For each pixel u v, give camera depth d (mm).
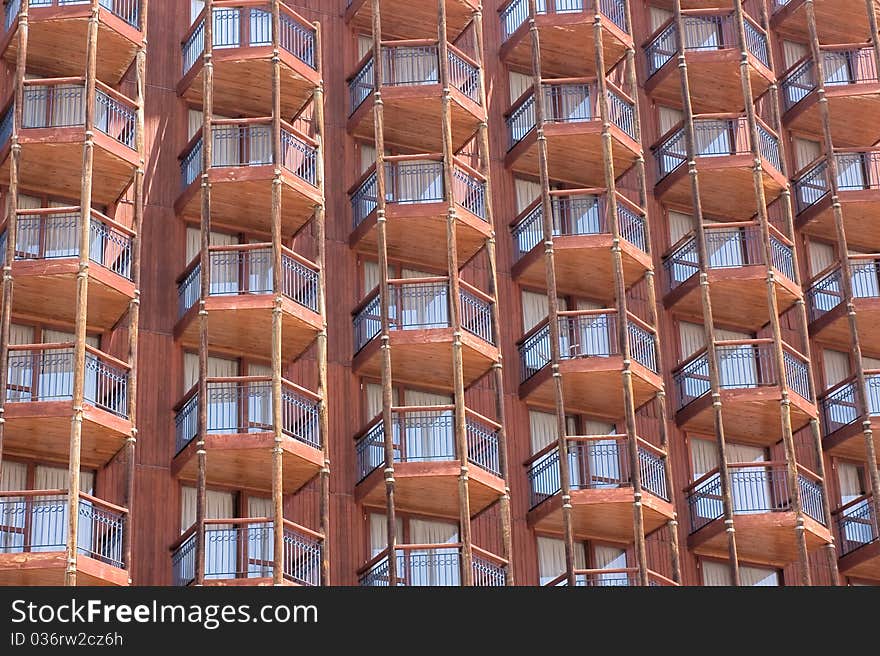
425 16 62812
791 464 58312
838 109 66812
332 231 59156
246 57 58250
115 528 51531
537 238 60844
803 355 61531
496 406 57375
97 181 56531
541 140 61125
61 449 53125
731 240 63688
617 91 62938
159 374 55125
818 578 60312
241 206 57344
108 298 54281
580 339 59719
